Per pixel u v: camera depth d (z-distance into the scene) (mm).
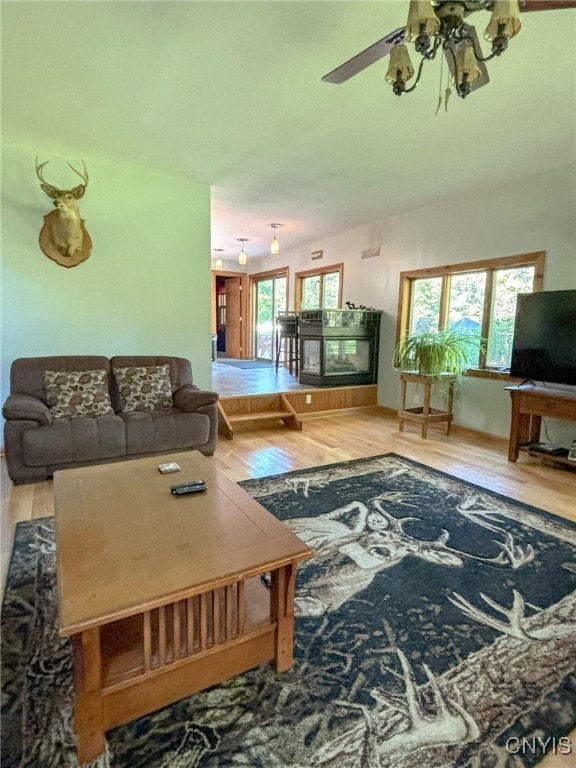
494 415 4531
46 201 3773
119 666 1317
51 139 3379
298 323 6402
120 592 1227
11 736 1276
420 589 2002
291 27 2053
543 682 1493
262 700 1405
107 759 1211
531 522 2672
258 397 5242
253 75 2445
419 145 3371
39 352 3916
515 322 3895
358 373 6016
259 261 9312
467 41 1566
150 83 2543
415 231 5340
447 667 1552
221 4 1903
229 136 3258
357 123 3018
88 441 3271
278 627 1505
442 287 5070
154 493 1922
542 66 2316
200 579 1297
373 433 4879
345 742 1266
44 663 1549
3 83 2551
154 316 4379
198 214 4449
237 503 1824
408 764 1205
